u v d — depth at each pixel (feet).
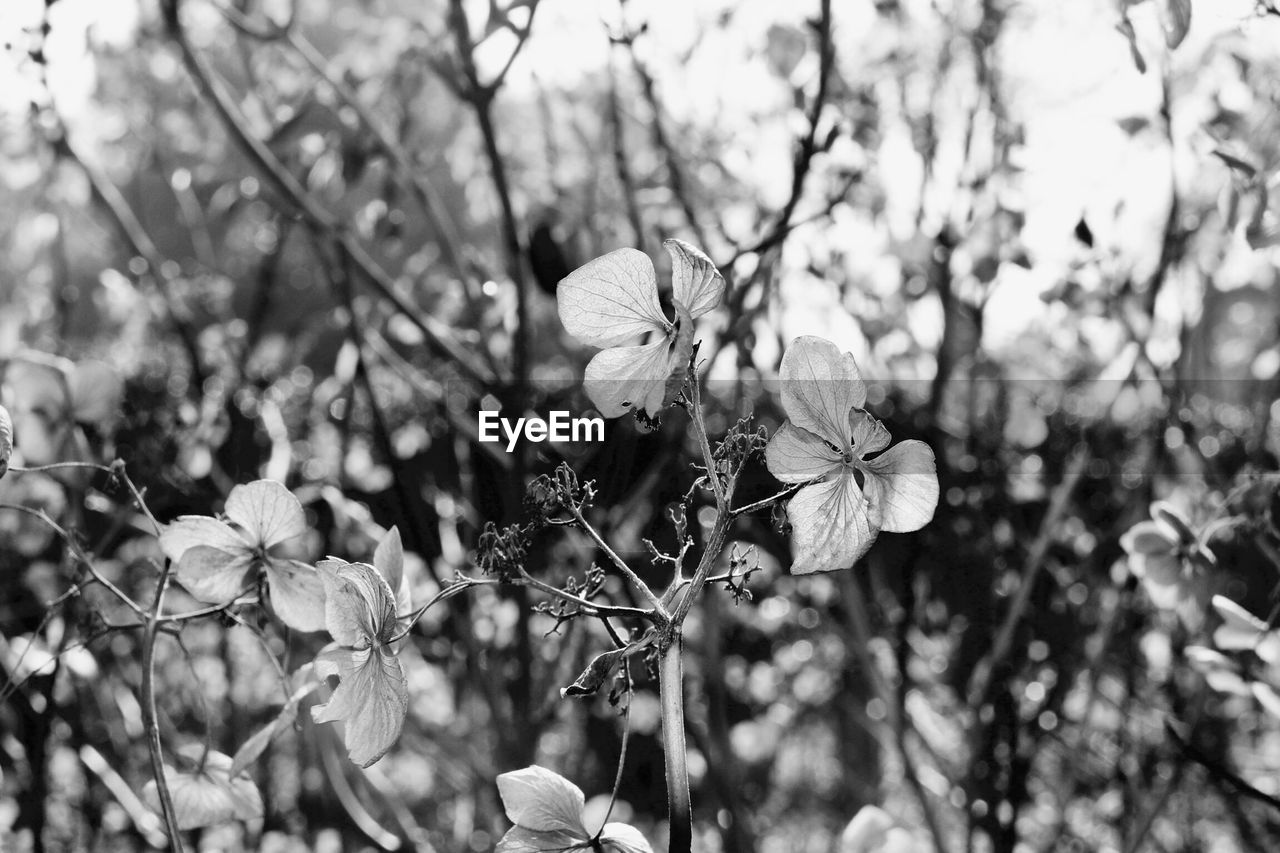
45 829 3.36
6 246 5.66
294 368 4.51
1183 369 3.59
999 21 3.58
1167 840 4.16
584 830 1.58
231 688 4.00
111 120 4.60
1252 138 2.38
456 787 4.43
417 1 3.82
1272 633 2.10
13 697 3.05
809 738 5.31
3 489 3.35
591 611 1.55
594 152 3.72
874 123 3.49
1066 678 4.05
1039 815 4.40
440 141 4.22
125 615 2.78
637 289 1.55
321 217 3.42
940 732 4.61
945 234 3.61
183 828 1.81
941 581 4.06
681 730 1.50
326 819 4.20
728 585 1.57
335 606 1.54
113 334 4.51
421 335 3.39
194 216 4.43
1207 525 2.19
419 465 3.75
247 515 1.73
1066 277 3.43
